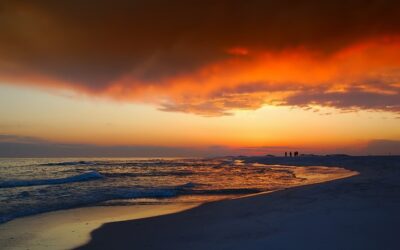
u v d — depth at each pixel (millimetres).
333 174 40000
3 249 9234
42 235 10727
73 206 16594
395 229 8359
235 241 8727
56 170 54625
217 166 79312
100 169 59125
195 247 8602
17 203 17578
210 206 15055
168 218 12891
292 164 92062
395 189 15359
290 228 9320
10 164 83312
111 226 11758
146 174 44125
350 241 7672
